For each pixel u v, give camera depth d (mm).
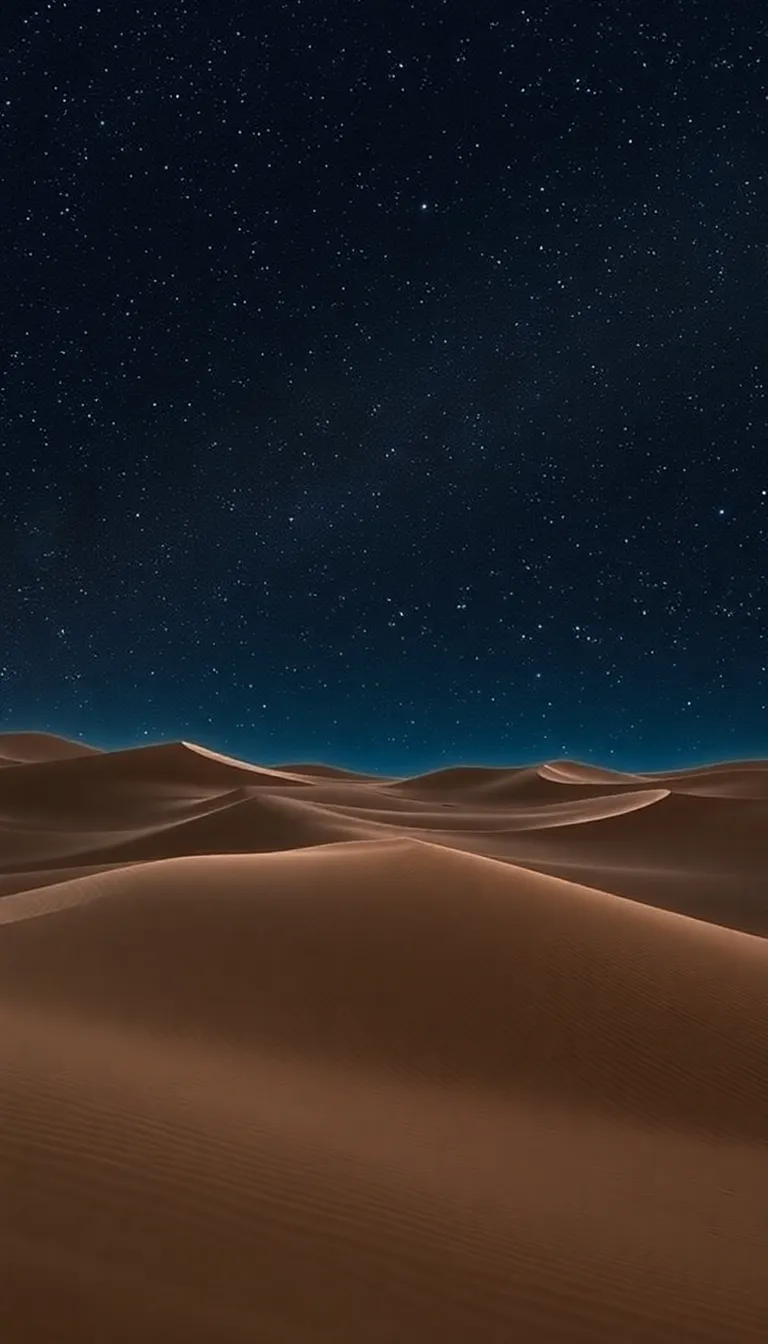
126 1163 4500
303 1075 7578
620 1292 4445
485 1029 9344
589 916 12828
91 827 50594
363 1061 8312
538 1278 4379
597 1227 5273
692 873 33469
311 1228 4297
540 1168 6234
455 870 14000
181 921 11391
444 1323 3775
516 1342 3777
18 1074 5535
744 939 13812
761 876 33125
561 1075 8680
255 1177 4727
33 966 9547
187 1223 4031
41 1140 4535
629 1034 9641
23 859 37719
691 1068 9148
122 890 12773
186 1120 5367
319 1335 3414
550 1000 10133
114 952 10234
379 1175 5250
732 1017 10375
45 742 108938
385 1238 4383
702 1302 4559
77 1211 3896
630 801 50406
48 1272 3334
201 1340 3160
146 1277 3490
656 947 12102
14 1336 2891
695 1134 7887
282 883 13203
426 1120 6895
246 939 10914
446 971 10531
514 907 12672
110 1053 6801
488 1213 5059
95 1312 3152
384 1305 3777
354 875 13625
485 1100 7848
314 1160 5215
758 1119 8359
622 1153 7012
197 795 60281
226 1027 8586
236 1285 3619
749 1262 5215
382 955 10734
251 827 37531
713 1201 6242
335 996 9633
